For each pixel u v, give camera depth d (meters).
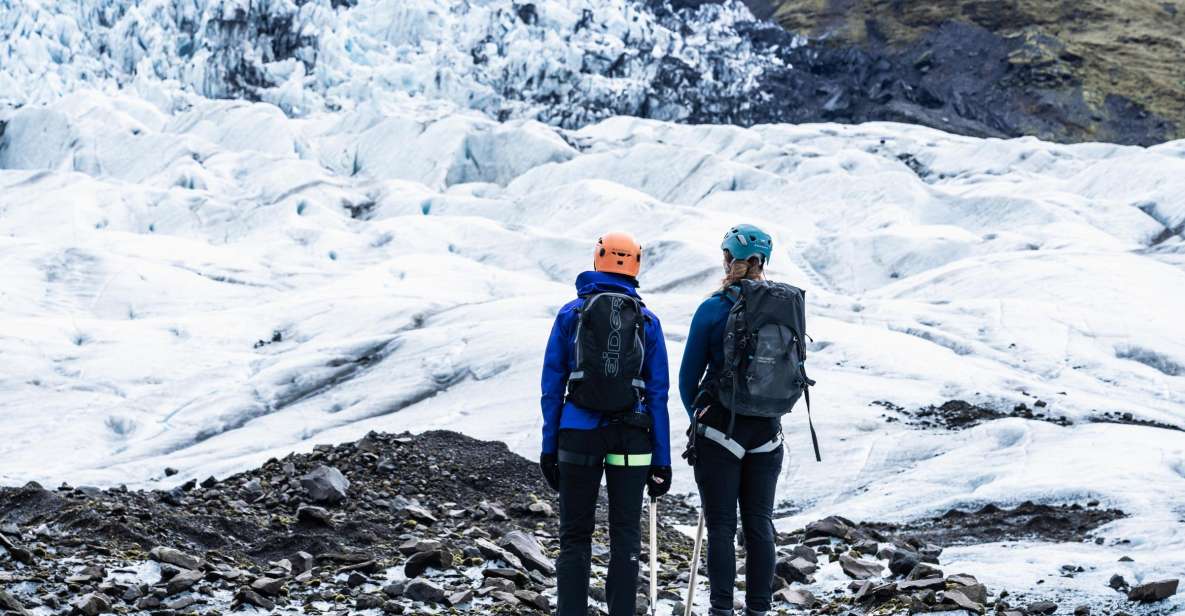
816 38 121.50
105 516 6.68
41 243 47.28
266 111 87.88
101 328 34.47
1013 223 60.34
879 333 27.06
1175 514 9.09
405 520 7.73
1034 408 18.81
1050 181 67.38
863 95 106.81
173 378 29.89
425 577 6.11
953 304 34.09
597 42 107.06
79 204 65.38
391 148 84.88
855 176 72.12
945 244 54.50
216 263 49.44
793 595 6.13
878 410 18.41
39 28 97.50
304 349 32.41
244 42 101.81
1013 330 30.81
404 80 100.62
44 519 6.90
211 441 23.39
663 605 5.97
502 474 9.65
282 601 5.52
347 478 8.86
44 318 35.78
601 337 4.47
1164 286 38.00
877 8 123.56
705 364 4.82
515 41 106.25
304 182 72.56
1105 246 52.81
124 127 84.38
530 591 5.85
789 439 16.73
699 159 74.94
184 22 103.06
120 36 101.44
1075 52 113.00
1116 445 13.12
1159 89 108.56
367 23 109.06
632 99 99.81
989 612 5.58
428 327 34.81
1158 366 28.52
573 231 61.84
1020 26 118.44
